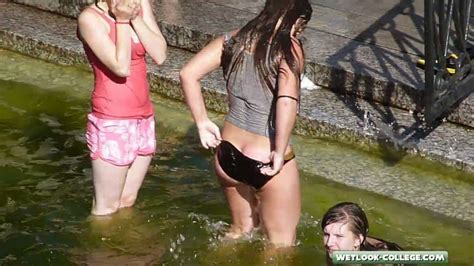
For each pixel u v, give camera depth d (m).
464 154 8.55
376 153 8.84
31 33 11.57
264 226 7.03
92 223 7.65
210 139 6.84
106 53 7.14
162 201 8.02
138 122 7.49
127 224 7.64
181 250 7.30
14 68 11.13
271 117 6.64
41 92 10.48
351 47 10.39
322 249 7.21
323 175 8.52
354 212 6.21
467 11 8.78
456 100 8.79
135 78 7.38
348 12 11.52
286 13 6.54
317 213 7.86
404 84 9.38
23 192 8.23
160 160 8.83
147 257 7.24
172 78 10.24
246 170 6.71
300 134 9.30
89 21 7.14
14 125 9.61
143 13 7.44
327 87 9.87
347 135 9.06
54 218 7.79
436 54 8.31
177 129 9.55
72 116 9.89
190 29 10.93
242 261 7.05
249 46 6.59
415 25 11.11
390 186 8.31
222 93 9.81
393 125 9.10
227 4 11.82
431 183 8.34
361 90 9.64
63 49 11.20
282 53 6.49
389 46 10.45
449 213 7.89
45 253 7.30
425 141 8.78
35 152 9.01
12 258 7.25
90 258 7.23
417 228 7.67
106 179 7.52
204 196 8.13
